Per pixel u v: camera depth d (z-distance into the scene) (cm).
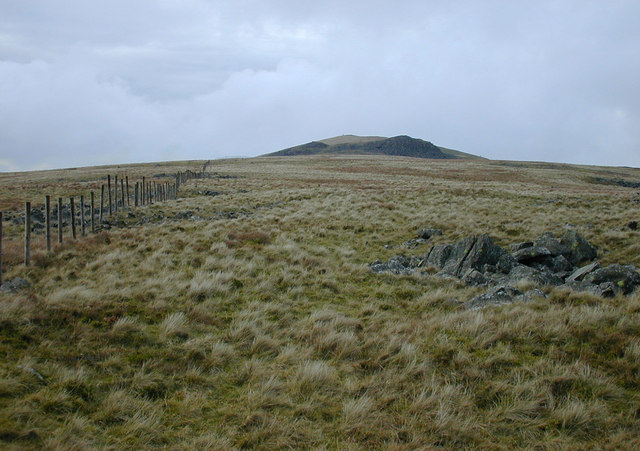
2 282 1238
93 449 505
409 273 1482
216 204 3378
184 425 582
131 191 4572
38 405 572
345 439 563
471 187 4709
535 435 576
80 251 1677
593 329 824
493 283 1305
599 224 2200
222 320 971
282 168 10550
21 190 4584
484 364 739
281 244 1823
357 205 3012
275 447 539
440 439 560
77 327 821
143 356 743
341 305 1144
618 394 648
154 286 1170
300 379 699
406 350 785
